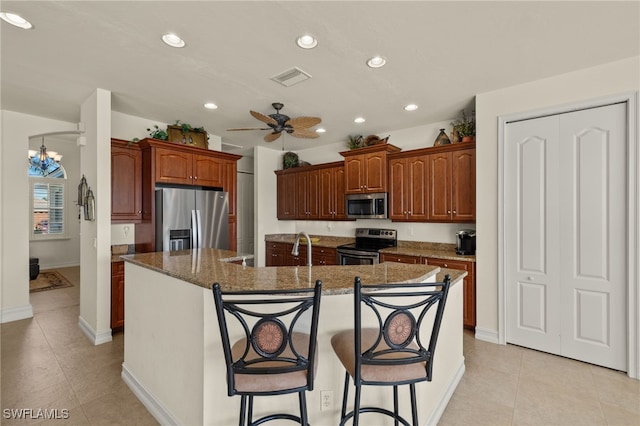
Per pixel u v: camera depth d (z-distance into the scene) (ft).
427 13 6.18
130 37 6.96
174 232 11.96
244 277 5.65
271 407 5.43
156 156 12.01
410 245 14.57
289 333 4.13
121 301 10.64
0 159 11.61
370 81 9.34
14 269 12.01
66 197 23.48
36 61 8.03
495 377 8.05
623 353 8.23
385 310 5.82
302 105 11.37
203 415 5.20
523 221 9.73
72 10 6.01
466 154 11.82
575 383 7.75
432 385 6.28
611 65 8.28
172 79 9.15
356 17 6.29
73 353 9.27
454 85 9.69
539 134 9.43
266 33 6.84
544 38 7.10
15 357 9.02
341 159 17.38
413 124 13.83
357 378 4.33
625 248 8.19
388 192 14.08
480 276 10.51
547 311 9.36
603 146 8.47
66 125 12.97
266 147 18.72
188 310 5.64
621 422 6.32
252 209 21.95
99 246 9.98
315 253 16.20
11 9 5.95
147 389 6.88
